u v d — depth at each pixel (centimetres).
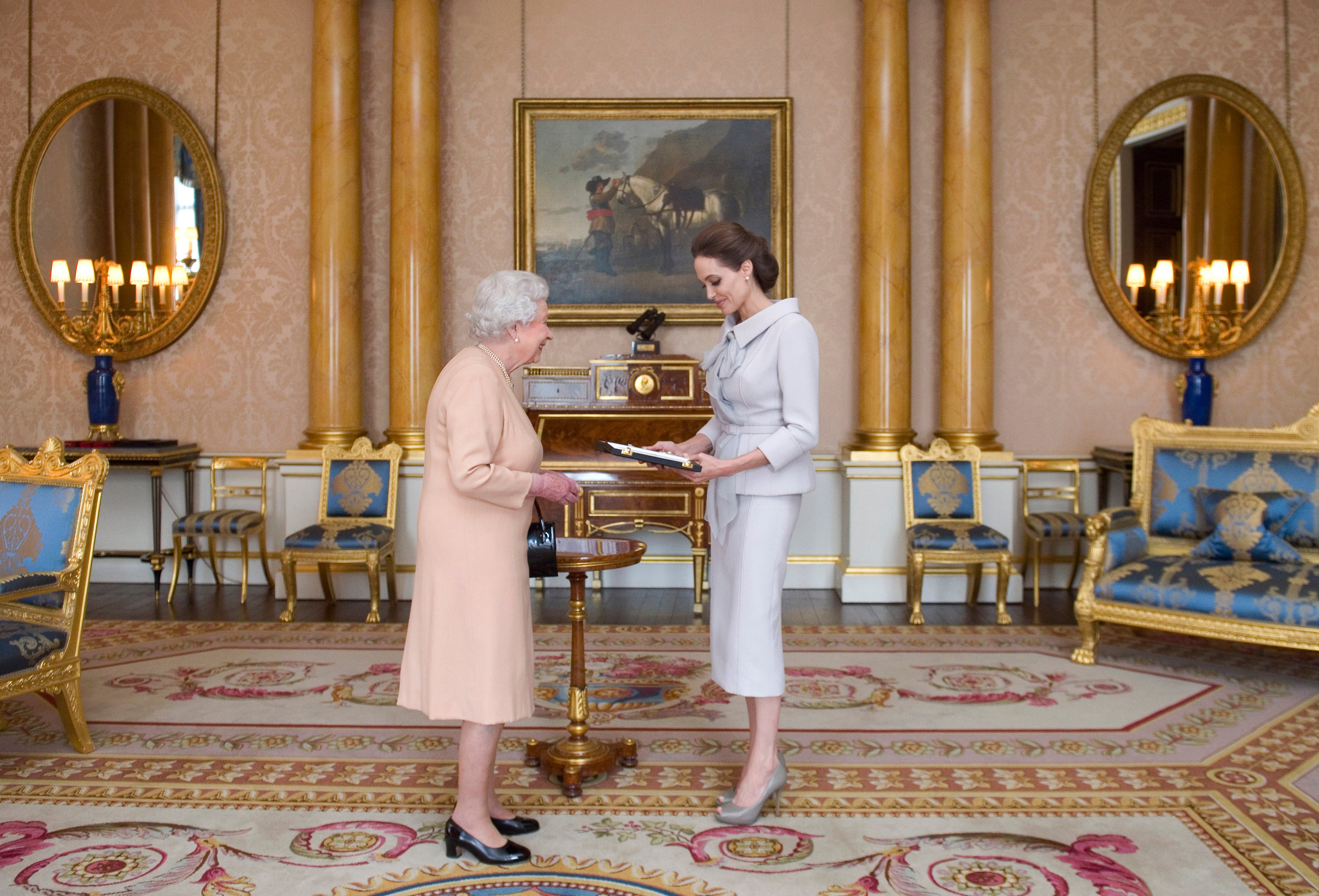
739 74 659
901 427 631
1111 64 657
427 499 256
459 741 351
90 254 666
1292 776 319
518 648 254
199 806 294
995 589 618
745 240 284
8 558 346
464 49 661
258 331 667
